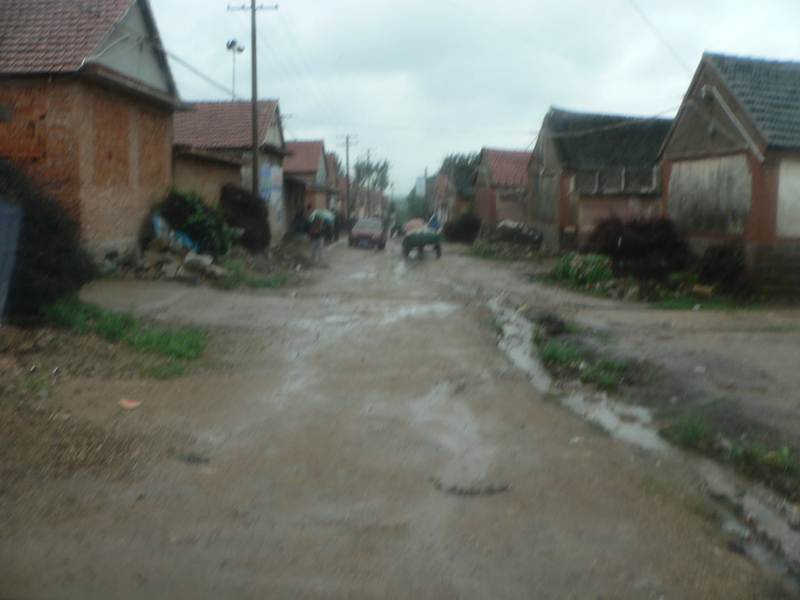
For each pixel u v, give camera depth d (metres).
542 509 5.09
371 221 38.94
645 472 5.89
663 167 20.80
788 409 7.60
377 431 6.70
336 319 12.95
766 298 16.36
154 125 19.47
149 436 6.19
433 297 16.77
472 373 9.09
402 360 9.72
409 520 4.82
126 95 17.62
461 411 7.46
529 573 4.17
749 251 16.59
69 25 15.89
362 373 8.95
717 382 8.72
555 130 32.19
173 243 18.61
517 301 16.30
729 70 17.86
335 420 6.99
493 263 28.97
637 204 28.95
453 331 12.01
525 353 10.51
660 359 9.95
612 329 12.48
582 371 9.20
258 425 6.73
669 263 18.30
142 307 12.66
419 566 4.20
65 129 15.16
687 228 19.53
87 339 9.05
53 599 3.70
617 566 4.29
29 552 4.15
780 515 5.17
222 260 18.70
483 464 5.95
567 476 5.74
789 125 16.39
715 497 5.44
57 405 6.62
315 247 28.00
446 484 5.48
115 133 17.09
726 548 4.61
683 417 7.13
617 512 5.07
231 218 22.70
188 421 6.70
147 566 4.07
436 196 79.88
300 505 5.00
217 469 5.59
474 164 55.88
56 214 9.53
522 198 42.09
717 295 16.64
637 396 8.19
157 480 5.30
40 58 15.08
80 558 4.12
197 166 22.91
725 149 17.61
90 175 15.84
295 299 15.52
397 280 21.42
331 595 3.85
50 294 9.32
